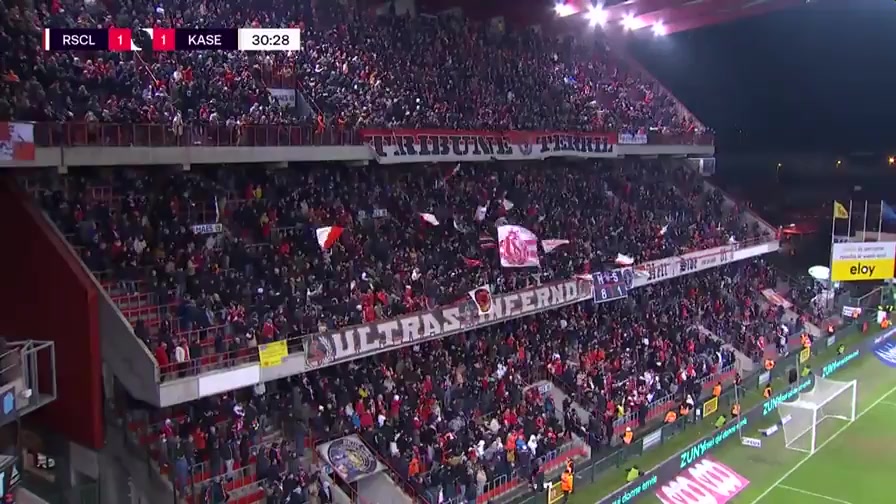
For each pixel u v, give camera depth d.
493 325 32.16
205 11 29.56
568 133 38.38
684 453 29.23
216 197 26.62
